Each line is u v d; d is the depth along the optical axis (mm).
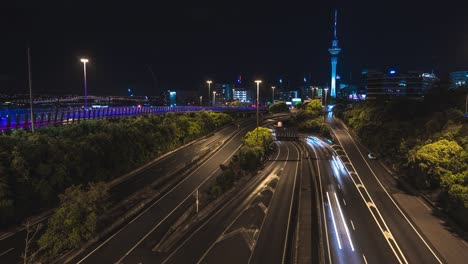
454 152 59938
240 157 86062
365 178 80750
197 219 55781
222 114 151500
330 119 173375
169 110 122938
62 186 56875
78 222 44594
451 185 53500
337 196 67625
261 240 48688
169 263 42531
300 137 137250
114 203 58844
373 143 106812
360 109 138875
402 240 48594
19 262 40406
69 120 76500
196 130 115375
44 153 53844
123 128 77500
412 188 71000
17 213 49312
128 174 74812
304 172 85562
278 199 65750
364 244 47281
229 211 59594
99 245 46531
